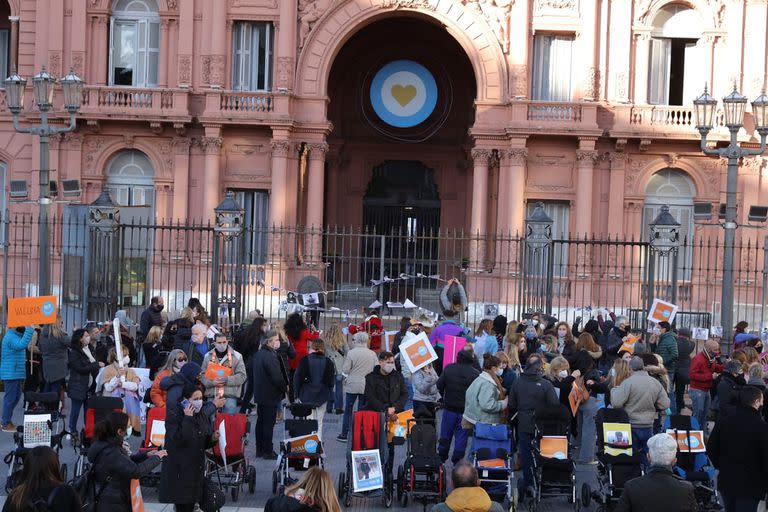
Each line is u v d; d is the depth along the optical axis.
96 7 44.00
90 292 30.27
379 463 18.42
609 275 43.31
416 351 20.91
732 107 26.53
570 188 43.41
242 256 31.72
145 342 24.72
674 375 26.02
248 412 25.56
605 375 24.95
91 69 44.19
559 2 43.06
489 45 43.34
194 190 44.03
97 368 22.47
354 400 23.70
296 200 44.00
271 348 21.81
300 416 18.94
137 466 13.82
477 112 43.50
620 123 42.94
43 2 44.06
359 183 50.34
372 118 49.81
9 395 23.77
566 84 43.88
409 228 50.38
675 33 43.72
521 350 24.20
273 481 18.44
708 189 43.28
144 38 44.41
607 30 43.12
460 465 12.20
